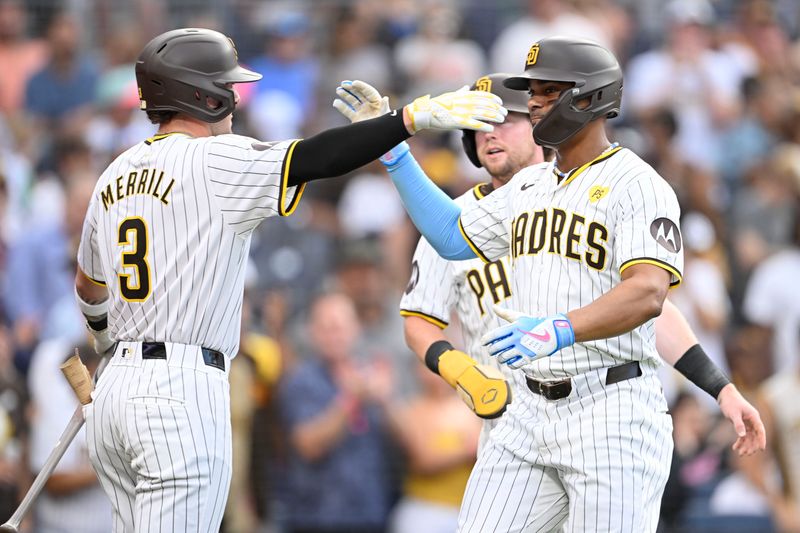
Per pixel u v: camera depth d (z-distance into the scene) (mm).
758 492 27453
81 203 30500
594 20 36250
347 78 34500
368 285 29000
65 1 34750
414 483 26812
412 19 35938
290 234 30125
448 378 16656
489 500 15406
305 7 35219
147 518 14297
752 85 35906
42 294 30375
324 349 27062
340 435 26656
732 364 29062
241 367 26234
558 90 14945
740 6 37438
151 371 14461
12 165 32719
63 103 33875
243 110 33156
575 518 14828
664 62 35625
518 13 36531
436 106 14094
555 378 14953
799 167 33000
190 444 14320
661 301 14039
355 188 32094
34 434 25531
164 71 14891
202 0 34531
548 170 15594
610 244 14594
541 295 14969
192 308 14484
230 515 25984
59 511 25234
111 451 14852
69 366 15031
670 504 27203
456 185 31578
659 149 33438
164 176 14633
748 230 32500
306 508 26422
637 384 14945
